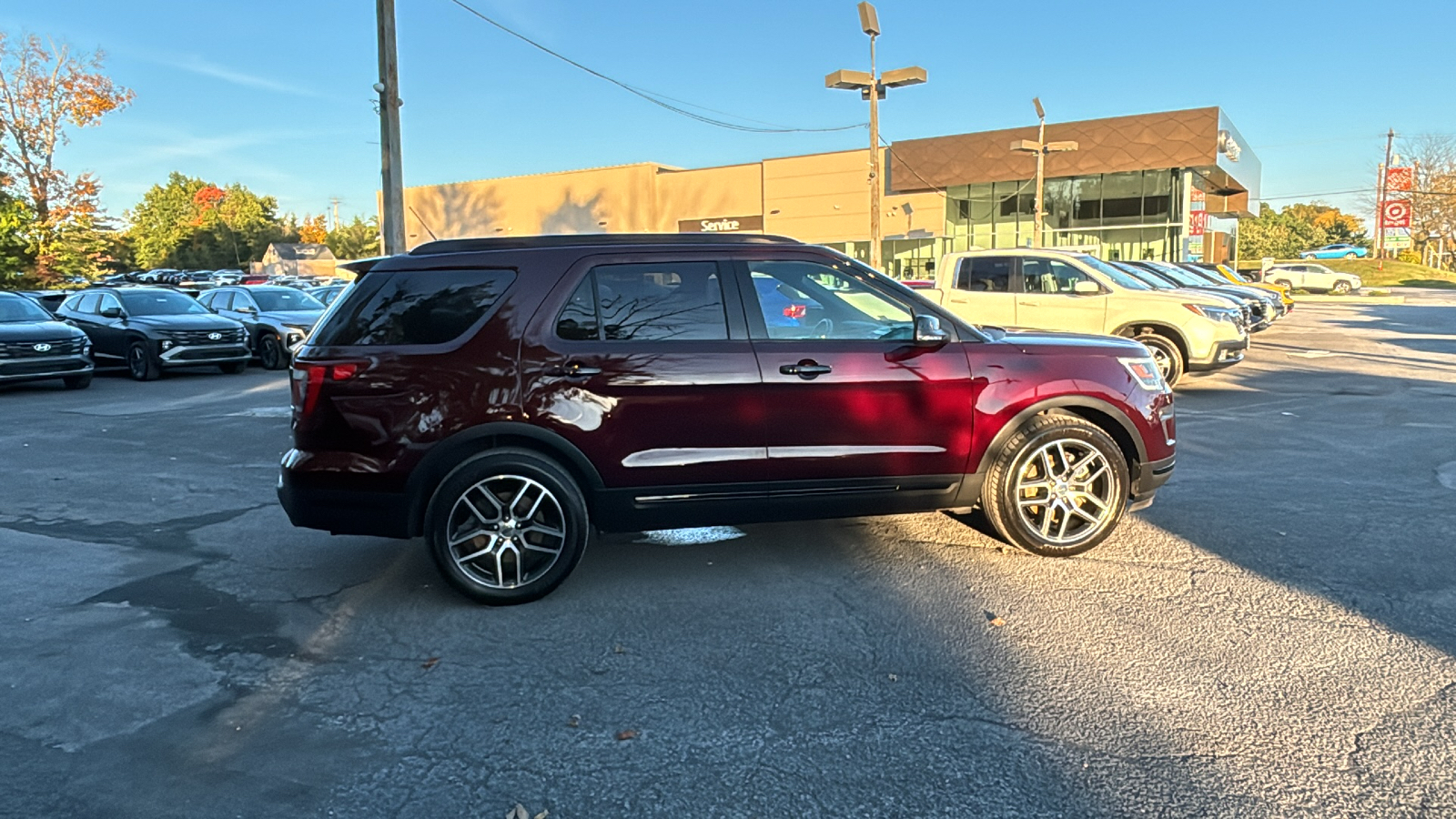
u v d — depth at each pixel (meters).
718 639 4.19
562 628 4.34
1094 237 41.34
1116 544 5.47
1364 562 5.06
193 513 6.52
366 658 4.04
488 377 4.55
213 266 93.62
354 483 4.57
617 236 4.86
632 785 3.01
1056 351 5.17
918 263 46.81
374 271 4.72
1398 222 65.25
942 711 3.48
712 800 2.92
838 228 49.47
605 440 4.62
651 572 5.11
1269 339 20.44
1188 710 3.44
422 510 4.66
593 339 4.66
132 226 97.00
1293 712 3.42
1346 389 12.32
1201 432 9.19
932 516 6.14
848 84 23.02
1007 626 4.26
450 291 4.67
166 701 3.63
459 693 3.69
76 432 10.11
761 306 4.83
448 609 4.61
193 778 3.07
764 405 4.71
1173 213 39.62
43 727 3.42
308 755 3.22
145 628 4.38
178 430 10.30
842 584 4.86
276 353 17.84
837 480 4.85
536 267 4.70
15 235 42.12
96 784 3.03
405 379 4.54
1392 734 3.24
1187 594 4.63
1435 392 11.91
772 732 3.35
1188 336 11.66
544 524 4.68
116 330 16.50
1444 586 4.68
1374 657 3.87
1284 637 4.09
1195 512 6.14
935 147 42.59
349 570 5.25
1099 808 2.84
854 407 4.81
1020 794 2.92
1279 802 2.85
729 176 52.59
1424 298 41.62
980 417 4.99
